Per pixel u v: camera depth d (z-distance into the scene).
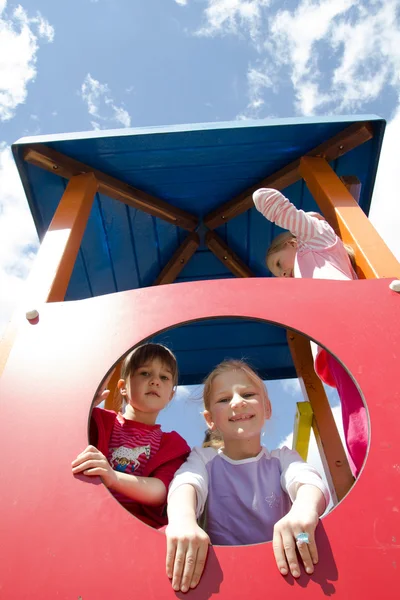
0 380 1.42
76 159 2.78
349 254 2.11
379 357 1.38
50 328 1.55
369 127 2.71
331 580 0.99
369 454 1.18
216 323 3.44
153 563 1.04
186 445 1.78
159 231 3.29
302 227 2.09
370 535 1.05
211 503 1.46
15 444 1.27
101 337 1.50
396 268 1.93
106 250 3.24
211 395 1.69
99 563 1.04
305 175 2.73
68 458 1.23
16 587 1.02
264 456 1.56
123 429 1.78
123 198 2.93
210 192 3.16
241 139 2.73
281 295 1.57
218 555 1.04
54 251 2.14
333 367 1.75
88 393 1.36
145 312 1.55
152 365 1.97
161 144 2.73
